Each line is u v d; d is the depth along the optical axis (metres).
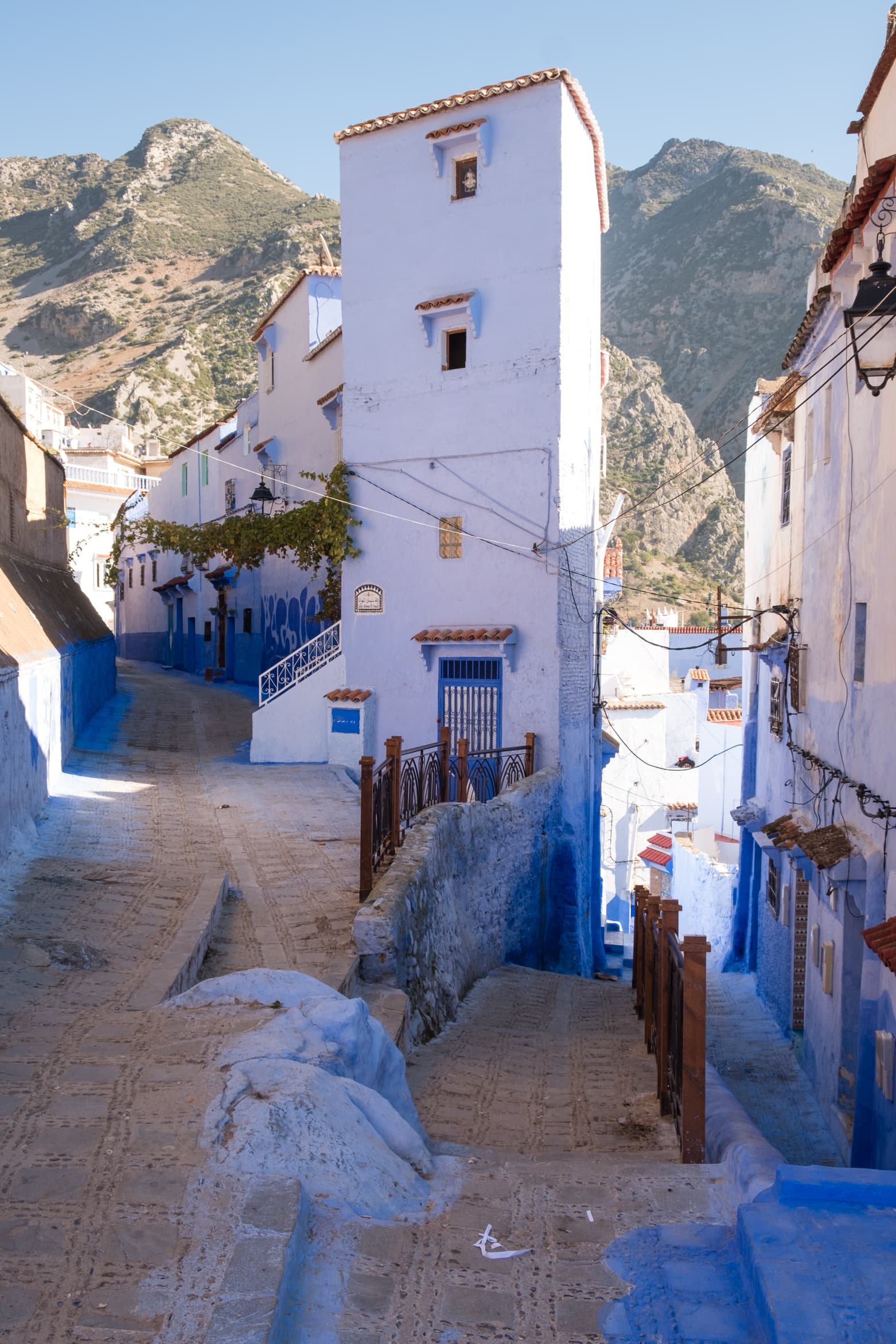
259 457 29.64
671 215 146.50
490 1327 3.57
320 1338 3.46
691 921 22.84
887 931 7.62
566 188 16.69
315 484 25.00
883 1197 4.11
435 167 17.36
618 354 93.06
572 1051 8.94
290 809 14.85
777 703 15.34
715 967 18.77
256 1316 3.33
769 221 125.12
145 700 28.36
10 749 10.17
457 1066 8.20
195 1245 3.74
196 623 39.34
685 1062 5.84
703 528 80.06
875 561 9.09
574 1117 6.98
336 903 10.03
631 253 146.12
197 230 171.00
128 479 51.81
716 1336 3.50
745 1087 11.65
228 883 10.32
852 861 9.23
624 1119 6.88
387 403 18.02
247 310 134.00
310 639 26.33
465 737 17.42
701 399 111.88
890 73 9.58
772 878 14.98
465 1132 6.67
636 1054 8.78
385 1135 5.00
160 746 20.64
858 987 9.80
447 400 17.45
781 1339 3.20
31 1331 3.27
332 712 18.70
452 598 17.52
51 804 13.27
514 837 13.91
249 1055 5.27
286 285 137.50
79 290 153.00
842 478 10.62
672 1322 3.58
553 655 16.64
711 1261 4.01
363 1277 3.81
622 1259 4.05
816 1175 4.21
